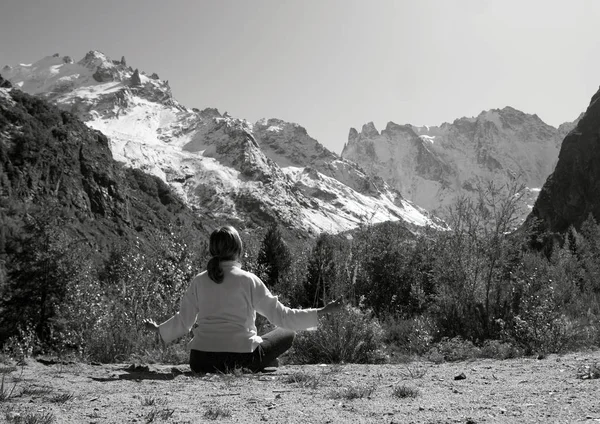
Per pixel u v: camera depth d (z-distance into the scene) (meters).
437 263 12.23
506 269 11.55
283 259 25.91
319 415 3.24
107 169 134.38
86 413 3.36
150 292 12.30
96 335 8.85
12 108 116.00
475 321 10.89
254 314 5.39
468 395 3.96
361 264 16.06
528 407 3.36
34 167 107.44
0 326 23.66
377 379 5.11
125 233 118.56
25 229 26.62
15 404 3.69
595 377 4.71
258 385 4.59
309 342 7.81
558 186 112.75
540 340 8.30
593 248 29.64
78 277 23.64
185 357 8.22
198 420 3.14
